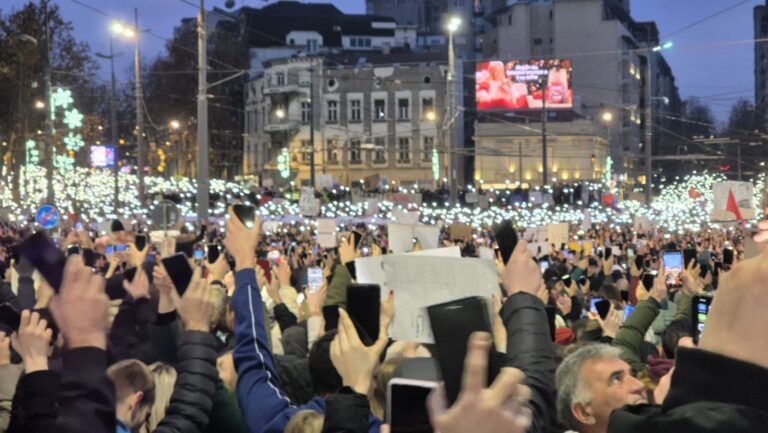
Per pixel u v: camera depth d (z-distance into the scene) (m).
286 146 95.25
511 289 3.45
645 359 7.92
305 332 7.88
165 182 58.00
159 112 93.56
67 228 23.47
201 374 4.30
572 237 35.53
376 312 3.46
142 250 7.99
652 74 121.00
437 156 78.31
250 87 100.06
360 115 93.62
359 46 109.50
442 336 2.51
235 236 4.44
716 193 21.81
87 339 3.13
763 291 2.04
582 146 86.00
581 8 97.38
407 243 9.42
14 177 44.12
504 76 83.00
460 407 1.99
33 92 47.44
